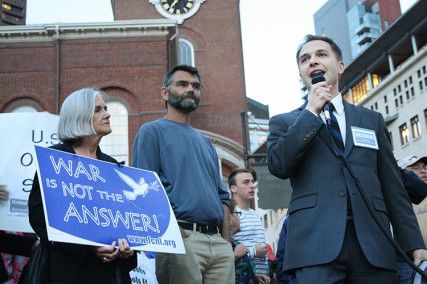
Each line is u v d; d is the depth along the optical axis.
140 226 3.43
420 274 2.94
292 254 3.17
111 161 3.84
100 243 3.16
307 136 3.13
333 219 3.08
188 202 4.36
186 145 4.61
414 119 47.62
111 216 3.31
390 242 2.98
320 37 3.61
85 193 3.28
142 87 24.09
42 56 24.19
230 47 33.56
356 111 3.47
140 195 3.57
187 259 4.24
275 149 3.25
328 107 3.32
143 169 4.10
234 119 32.22
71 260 3.22
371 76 54.53
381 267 3.04
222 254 4.45
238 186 7.19
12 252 4.34
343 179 3.18
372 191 3.21
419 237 3.26
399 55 51.66
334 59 3.54
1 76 23.78
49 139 5.29
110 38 24.48
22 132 5.25
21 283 3.41
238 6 34.38
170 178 4.45
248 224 6.83
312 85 3.33
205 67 33.12
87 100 3.68
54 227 3.02
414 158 6.22
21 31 24.09
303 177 3.27
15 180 5.05
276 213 47.56
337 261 3.06
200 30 33.81
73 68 24.09
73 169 3.32
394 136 50.03
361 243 3.04
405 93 48.81
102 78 24.08
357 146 3.29
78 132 3.61
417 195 5.14
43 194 3.09
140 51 24.48
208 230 4.43
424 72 46.53
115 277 3.37
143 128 4.61
